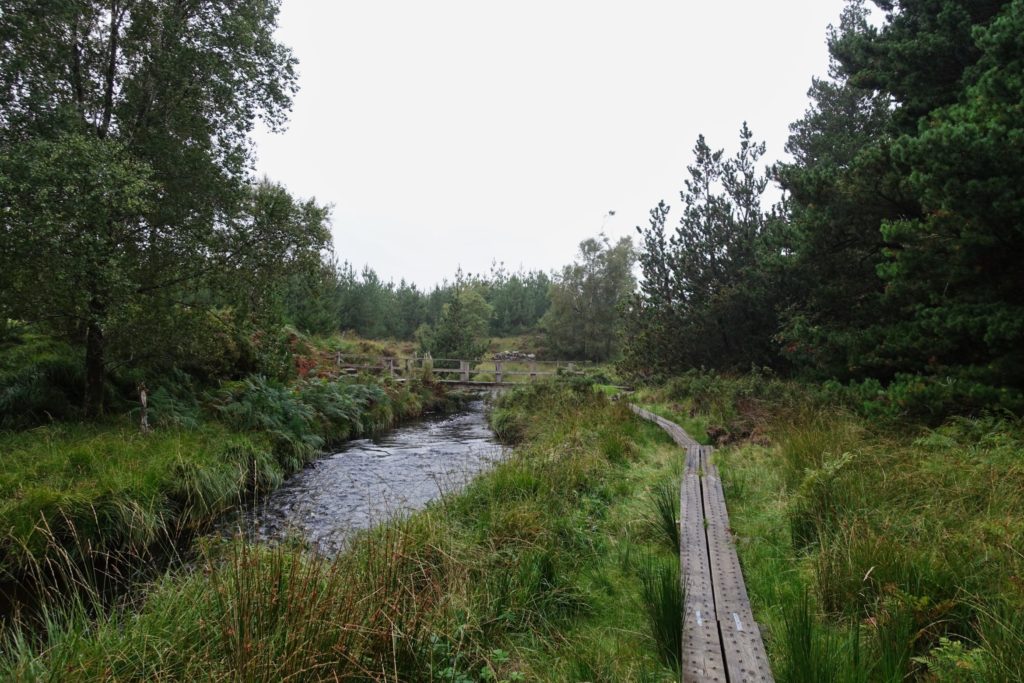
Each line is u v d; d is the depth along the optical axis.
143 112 9.07
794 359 11.30
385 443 12.45
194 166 9.08
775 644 2.95
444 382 22.05
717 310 14.34
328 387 14.07
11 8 7.29
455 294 28.55
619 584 4.00
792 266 10.15
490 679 2.79
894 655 2.54
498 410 16.28
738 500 5.67
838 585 3.29
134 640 2.75
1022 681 2.13
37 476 5.95
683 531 4.63
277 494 7.91
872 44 9.67
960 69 8.45
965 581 2.92
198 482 6.88
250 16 9.55
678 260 15.95
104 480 6.04
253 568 2.93
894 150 6.67
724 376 14.12
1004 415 5.53
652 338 16.48
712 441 9.06
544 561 4.04
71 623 2.93
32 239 6.29
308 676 2.46
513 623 3.39
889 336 7.40
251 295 9.91
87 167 6.72
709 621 3.13
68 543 5.16
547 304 52.88
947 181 5.87
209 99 9.63
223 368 11.84
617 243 38.47
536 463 6.61
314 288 10.57
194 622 2.83
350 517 6.77
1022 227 5.65
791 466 5.82
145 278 8.84
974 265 6.48
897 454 5.07
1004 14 7.28
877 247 9.16
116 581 4.65
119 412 9.20
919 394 6.13
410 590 3.24
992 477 4.14
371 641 2.74
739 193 15.28
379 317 39.19
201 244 8.90
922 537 3.53
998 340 5.98
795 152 19.45
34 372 8.73
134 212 7.64
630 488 6.41
